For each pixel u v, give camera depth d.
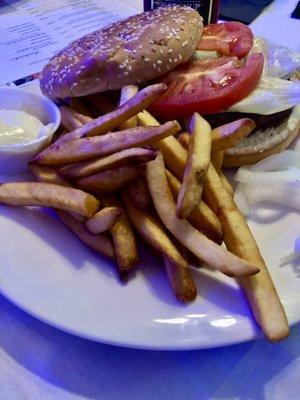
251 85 0.25
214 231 0.19
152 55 0.25
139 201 0.20
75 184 0.21
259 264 0.19
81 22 0.40
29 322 0.19
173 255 0.18
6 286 0.19
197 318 0.18
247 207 0.23
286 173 0.24
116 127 0.22
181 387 0.17
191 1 0.33
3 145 0.24
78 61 0.26
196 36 0.27
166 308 0.18
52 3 0.44
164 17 0.28
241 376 0.18
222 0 0.48
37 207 0.22
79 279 0.19
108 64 0.25
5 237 0.21
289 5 0.43
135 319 0.18
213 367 0.18
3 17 0.41
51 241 0.21
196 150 0.19
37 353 0.18
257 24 0.40
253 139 0.25
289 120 0.26
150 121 0.23
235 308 0.18
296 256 0.20
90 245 0.20
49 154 0.21
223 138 0.21
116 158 0.19
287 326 0.17
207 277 0.19
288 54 0.29
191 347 0.17
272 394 0.17
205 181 0.20
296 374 0.18
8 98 0.27
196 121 0.21
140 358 0.18
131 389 0.17
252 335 0.17
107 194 0.21
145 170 0.20
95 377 0.18
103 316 0.18
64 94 0.26
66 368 0.18
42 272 0.19
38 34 0.39
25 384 0.17
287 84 0.26
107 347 0.18
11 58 0.36
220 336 0.17
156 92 0.20
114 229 0.19
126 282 0.19
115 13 0.42
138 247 0.21
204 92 0.24
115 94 0.27
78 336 0.18
